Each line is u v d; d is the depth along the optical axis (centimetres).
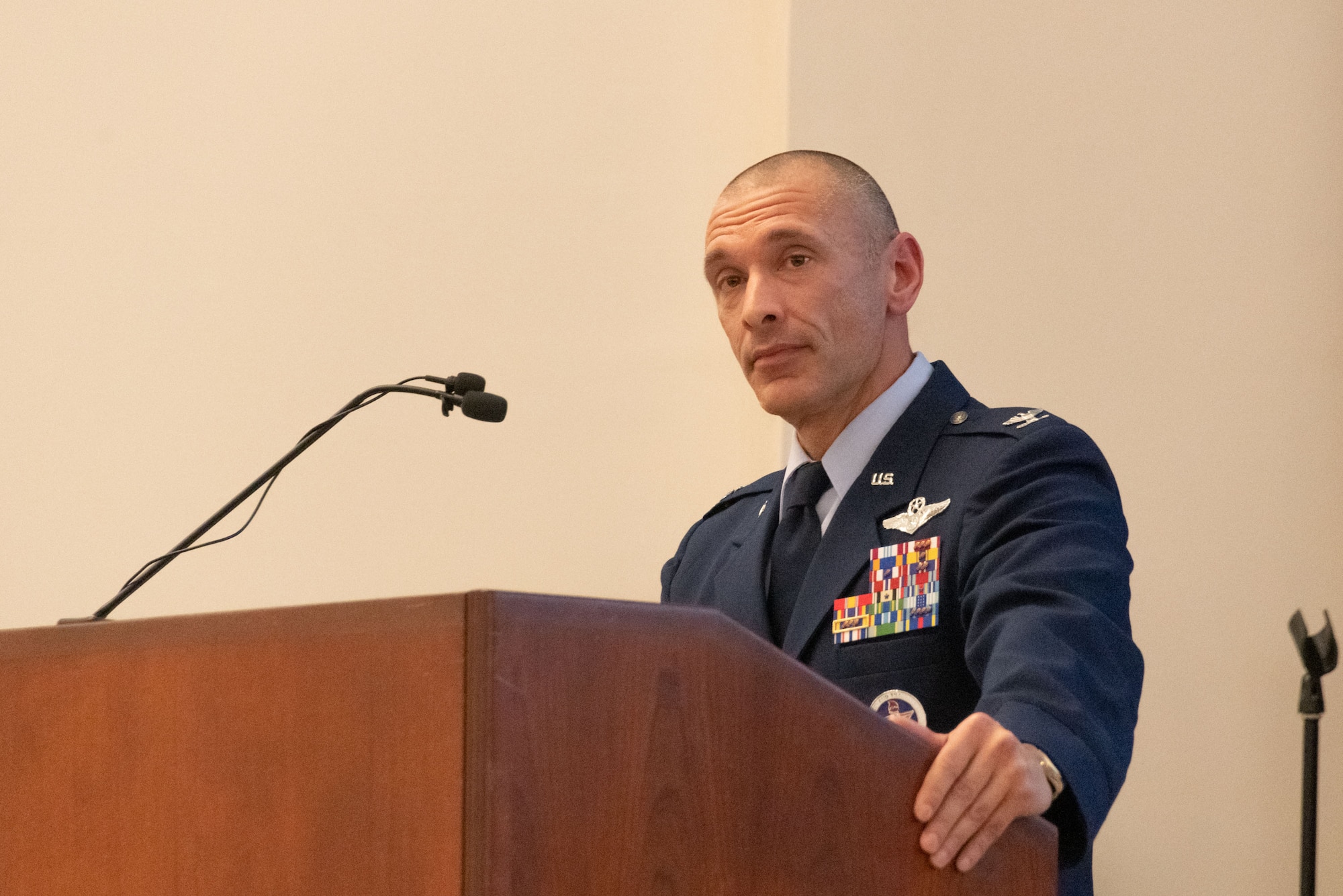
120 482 1274
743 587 622
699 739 320
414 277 1248
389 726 303
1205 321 1095
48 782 355
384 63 1285
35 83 1352
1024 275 1115
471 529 1200
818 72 1139
